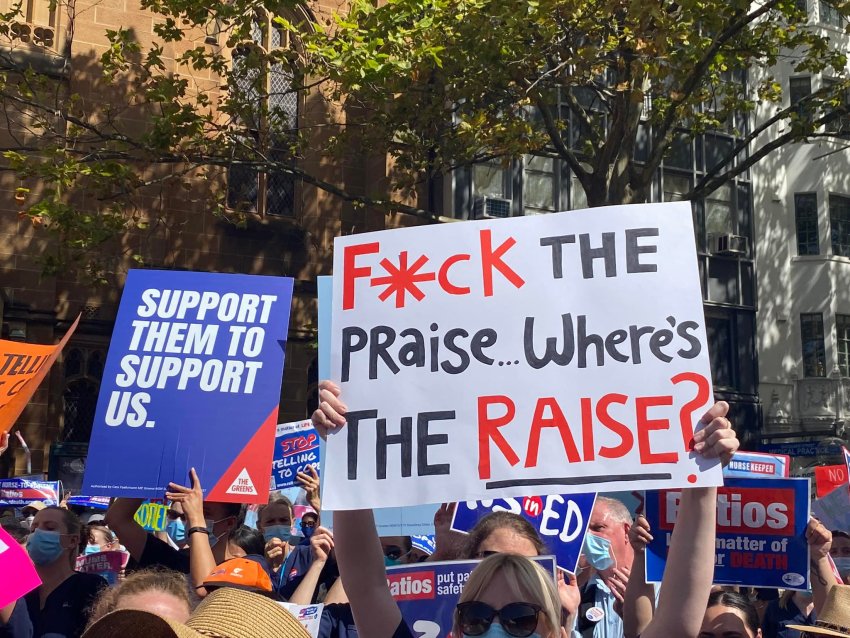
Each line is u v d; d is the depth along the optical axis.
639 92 13.12
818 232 27.47
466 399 3.37
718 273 26.38
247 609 2.28
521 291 3.44
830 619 4.12
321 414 3.40
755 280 26.80
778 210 27.44
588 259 3.45
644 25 12.70
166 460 4.65
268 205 22.27
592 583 5.05
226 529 5.27
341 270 3.59
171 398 4.75
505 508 4.97
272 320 4.86
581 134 23.77
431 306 3.48
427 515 5.39
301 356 21.98
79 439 20.33
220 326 4.87
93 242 15.27
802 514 5.14
